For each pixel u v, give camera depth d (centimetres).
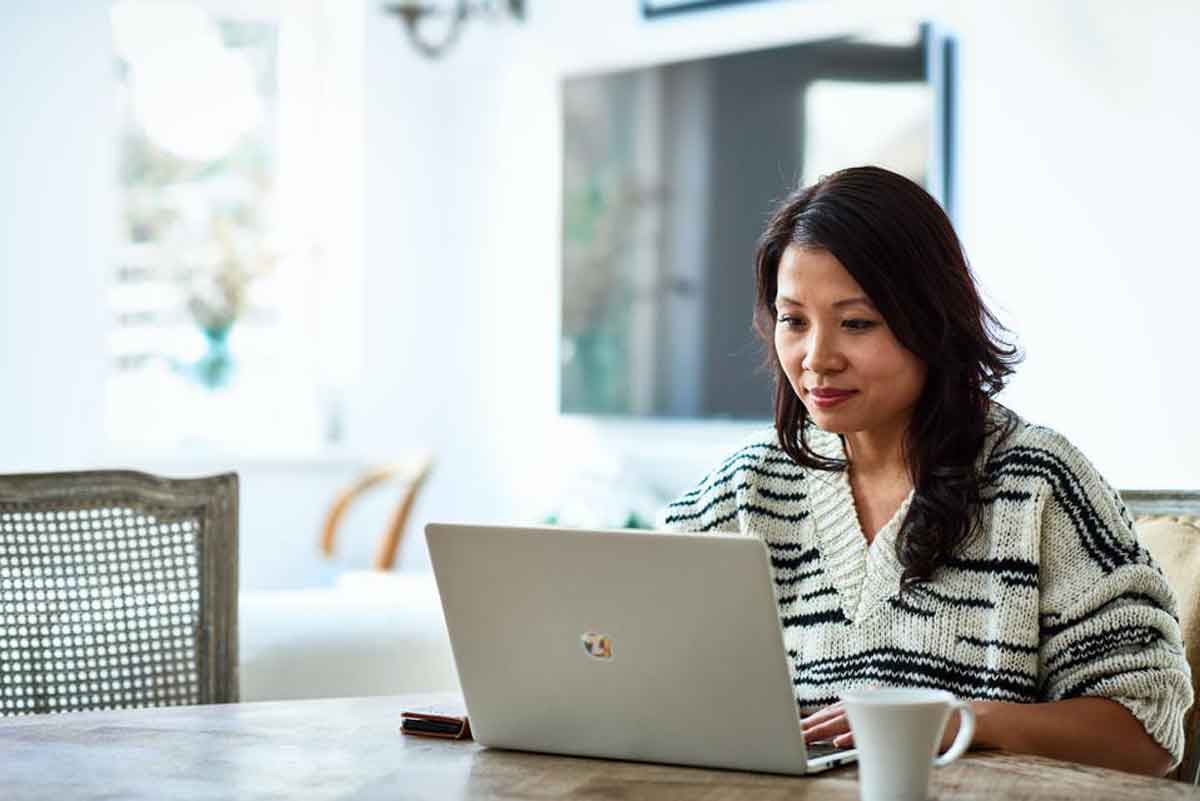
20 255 587
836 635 196
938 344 188
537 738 169
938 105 466
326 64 654
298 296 657
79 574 233
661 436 560
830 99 497
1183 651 184
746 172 524
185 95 637
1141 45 420
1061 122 438
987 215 457
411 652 287
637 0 565
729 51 529
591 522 571
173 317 638
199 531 238
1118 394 425
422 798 151
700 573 153
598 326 580
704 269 539
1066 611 185
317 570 630
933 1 470
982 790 150
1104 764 176
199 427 643
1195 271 408
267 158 651
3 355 585
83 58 595
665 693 160
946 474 190
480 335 641
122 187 629
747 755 158
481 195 638
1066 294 438
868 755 139
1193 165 409
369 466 638
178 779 158
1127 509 194
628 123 566
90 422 599
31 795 152
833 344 189
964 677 189
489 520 636
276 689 278
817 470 204
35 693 230
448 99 651
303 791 153
